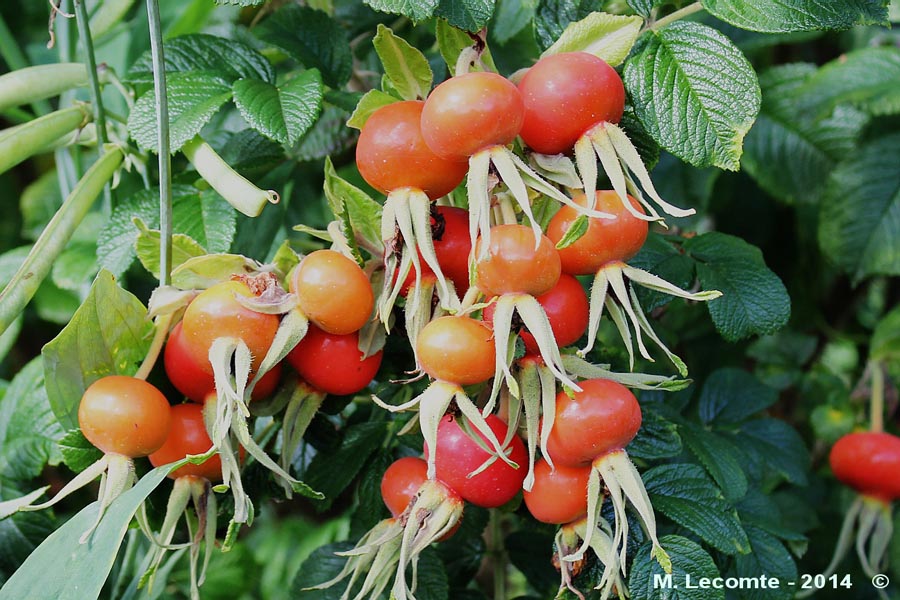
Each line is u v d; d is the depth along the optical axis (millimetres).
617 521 430
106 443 432
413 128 425
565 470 436
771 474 614
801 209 669
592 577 454
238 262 446
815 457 668
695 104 449
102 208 603
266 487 482
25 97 489
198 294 446
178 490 449
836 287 682
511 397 431
